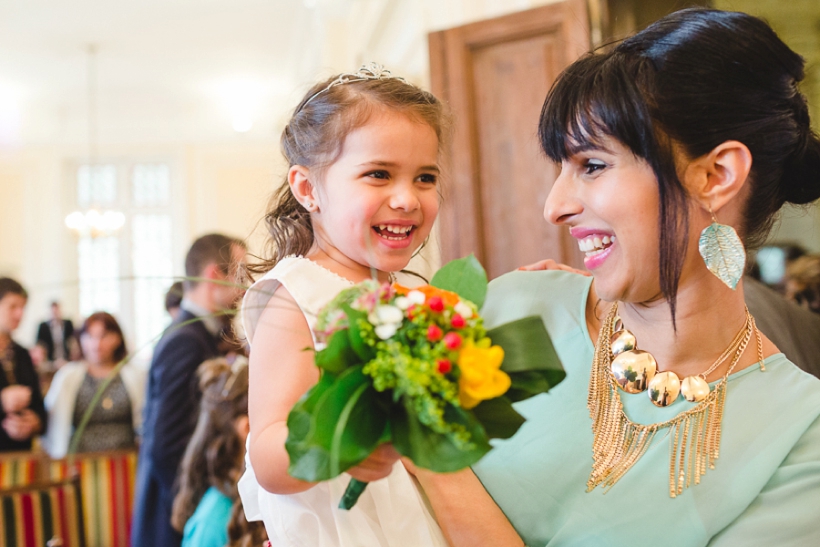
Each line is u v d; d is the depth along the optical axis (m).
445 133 1.39
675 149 0.96
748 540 1.00
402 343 0.75
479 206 3.43
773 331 1.71
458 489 1.11
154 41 9.23
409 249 1.19
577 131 1.01
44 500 2.47
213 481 2.04
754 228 1.08
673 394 1.11
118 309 11.20
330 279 1.13
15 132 11.05
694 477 1.05
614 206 0.99
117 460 3.19
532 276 1.38
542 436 1.19
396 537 1.07
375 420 0.75
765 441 1.05
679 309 1.09
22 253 10.96
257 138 11.60
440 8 4.20
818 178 1.09
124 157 11.48
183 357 2.62
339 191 1.17
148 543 2.64
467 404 0.73
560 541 1.09
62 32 8.84
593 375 1.18
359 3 5.82
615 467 1.11
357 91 1.20
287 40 9.35
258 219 1.60
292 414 0.76
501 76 3.42
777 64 0.99
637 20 2.65
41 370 6.75
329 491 1.06
